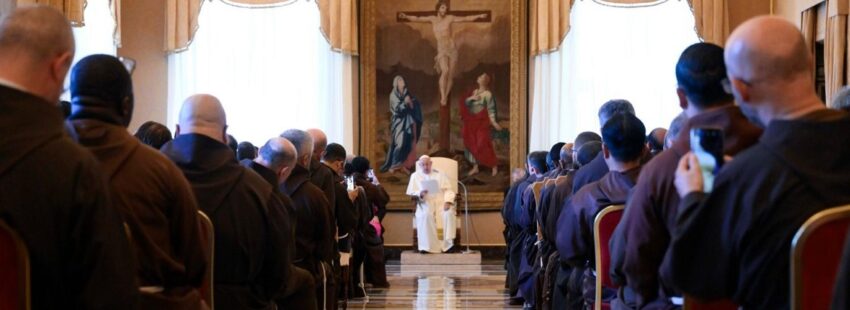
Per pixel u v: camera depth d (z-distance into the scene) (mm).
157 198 3594
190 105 4965
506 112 18531
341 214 9742
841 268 2156
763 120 3064
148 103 17891
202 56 17891
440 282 14406
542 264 8109
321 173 8445
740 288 2977
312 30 18188
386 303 11953
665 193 3629
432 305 11773
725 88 3604
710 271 3004
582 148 7293
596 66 18078
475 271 16109
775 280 2904
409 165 18531
